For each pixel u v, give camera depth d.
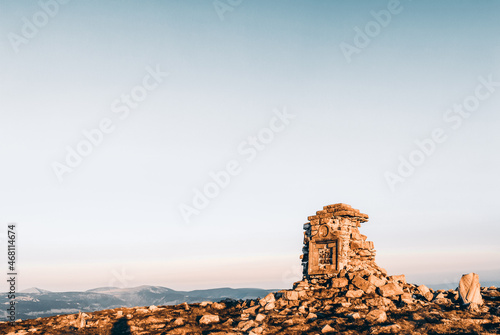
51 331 30.64
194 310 36.81
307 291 37.06
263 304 36.59
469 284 33.22
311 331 29.25
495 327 27.34
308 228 42.19
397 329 27.86
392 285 35.09
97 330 31.38
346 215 39.62
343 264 38.31
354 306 32.97
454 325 27.97
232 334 29.58
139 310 36.53
